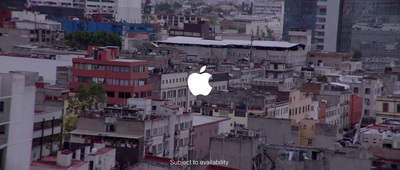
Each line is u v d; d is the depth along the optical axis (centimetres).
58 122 16662
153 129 15000
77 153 12312
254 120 17500
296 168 13050
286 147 13550
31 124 10938
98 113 15162
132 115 15112
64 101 18088
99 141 14100
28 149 10931
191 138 17000
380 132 13825
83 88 19438
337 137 17238
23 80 10688
